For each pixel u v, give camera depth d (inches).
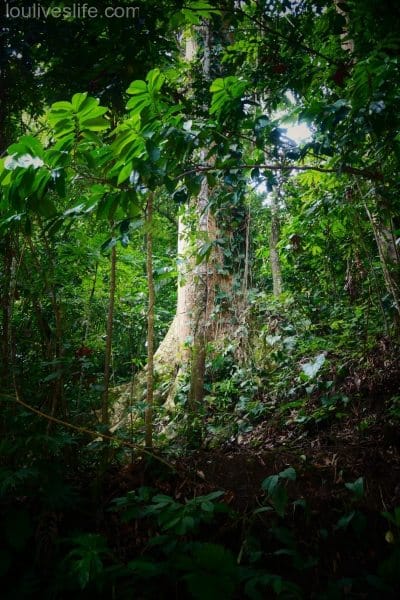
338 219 134.6
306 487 81.7
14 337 99.3
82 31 97.5
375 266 139.6
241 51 114.3
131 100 69.7
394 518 65.1
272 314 180.5
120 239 79.1
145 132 70.2
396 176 101.4
